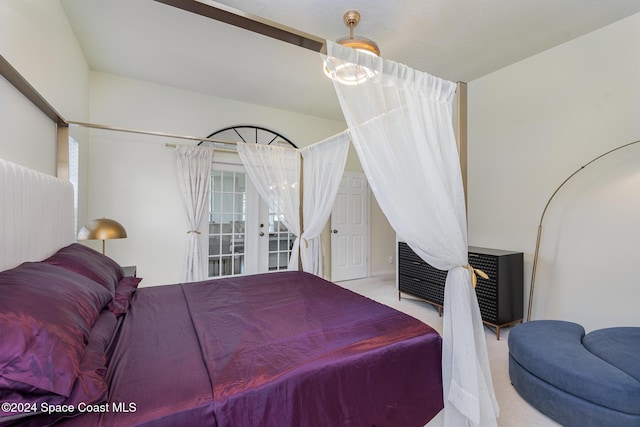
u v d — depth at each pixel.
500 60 3.10
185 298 1.98
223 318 1.61
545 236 2.96
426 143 1.47
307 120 4.70
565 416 1.65
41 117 1.95
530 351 1.87
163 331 1.43
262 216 4.45
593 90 2.63
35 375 0.78
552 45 2.82
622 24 2.46
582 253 2.71
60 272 1.35
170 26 2.49
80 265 1.65
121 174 3.42
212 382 1.00
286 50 2.85
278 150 3.20
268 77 3.41
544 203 2.97
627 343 1.85
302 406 1.04
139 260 3.52
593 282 2.63
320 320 1.61
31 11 1.76
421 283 3.71
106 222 2.43
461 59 3.06
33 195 1.55
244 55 2.94
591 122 2.64
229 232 4.19
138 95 3.50
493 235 3.41
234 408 0.93
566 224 2.81
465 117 1.65
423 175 1.46
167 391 0.95
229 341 1.32
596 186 2.62
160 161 3.62
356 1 2.15
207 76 3.40
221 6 1.05
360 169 5.29
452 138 1.59
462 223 1.55
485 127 3.48
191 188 3.68
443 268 1.55
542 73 2.96
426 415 1.35
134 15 2.35
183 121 3.75
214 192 4.07
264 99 4.06
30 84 1.73
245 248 4.32
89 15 2.36
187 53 2.91
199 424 0.87
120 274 2.12
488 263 2.93
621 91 2.47
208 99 3.91
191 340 1.33
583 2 2.23
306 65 3.13
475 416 1.29
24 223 1.46
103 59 3.04
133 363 1.12
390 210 1.50
